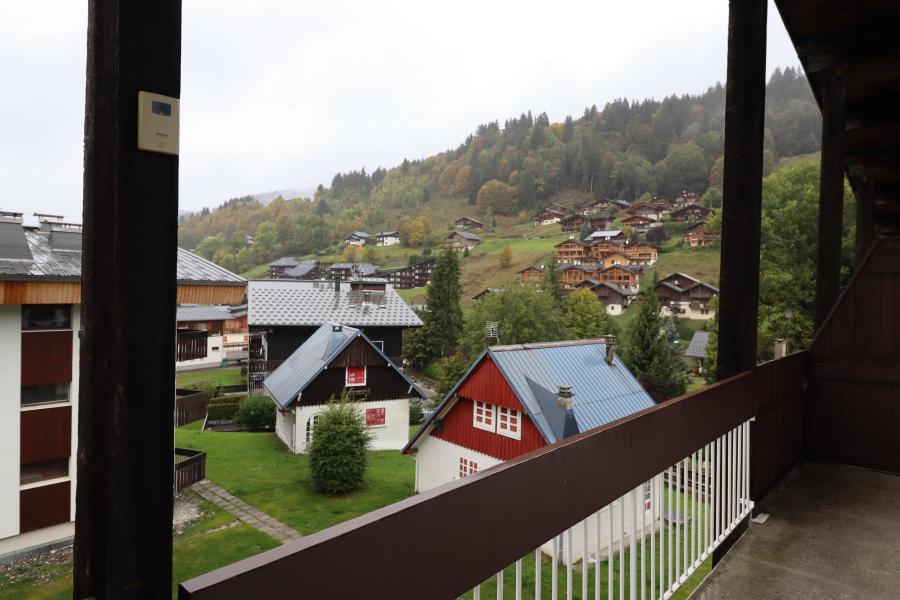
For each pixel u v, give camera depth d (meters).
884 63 5.34
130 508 1.06
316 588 1.01
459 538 1.32
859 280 5.03
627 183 128.50
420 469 14.68
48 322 9.50
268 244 133.75
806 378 5.19
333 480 14.07
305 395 18.72
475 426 13.14
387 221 150.88
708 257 78.12
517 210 137.38
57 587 8.56
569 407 11.62
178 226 1.15
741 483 3.62
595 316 44.38
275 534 11.38
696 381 36.41
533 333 35.22
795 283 25.55
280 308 30.80
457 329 46.06
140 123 1.08
